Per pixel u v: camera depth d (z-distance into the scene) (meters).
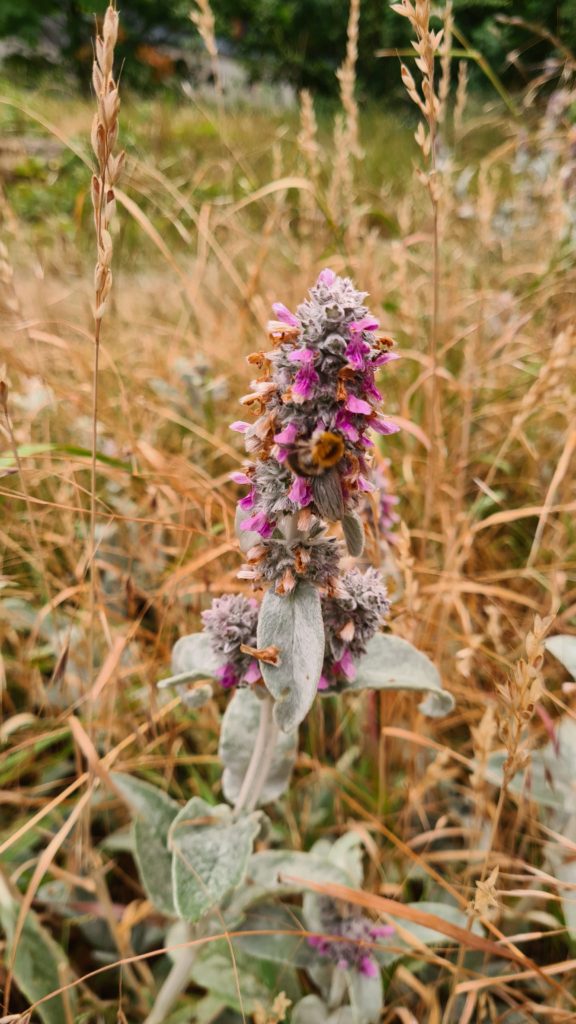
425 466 0.32
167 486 0.25
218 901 0.16
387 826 0.23
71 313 0.41
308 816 0.23
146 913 0.20
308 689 0.14
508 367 0.37
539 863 0.22
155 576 0.27
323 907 0.19
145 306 0.46
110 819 0.23
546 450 0.34
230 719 0.19
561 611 0.27
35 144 0.80
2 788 0.23
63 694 0.24
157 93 1.38
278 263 0.45
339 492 0.13
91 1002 0.19
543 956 0.21
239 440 0.33
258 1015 0.17
